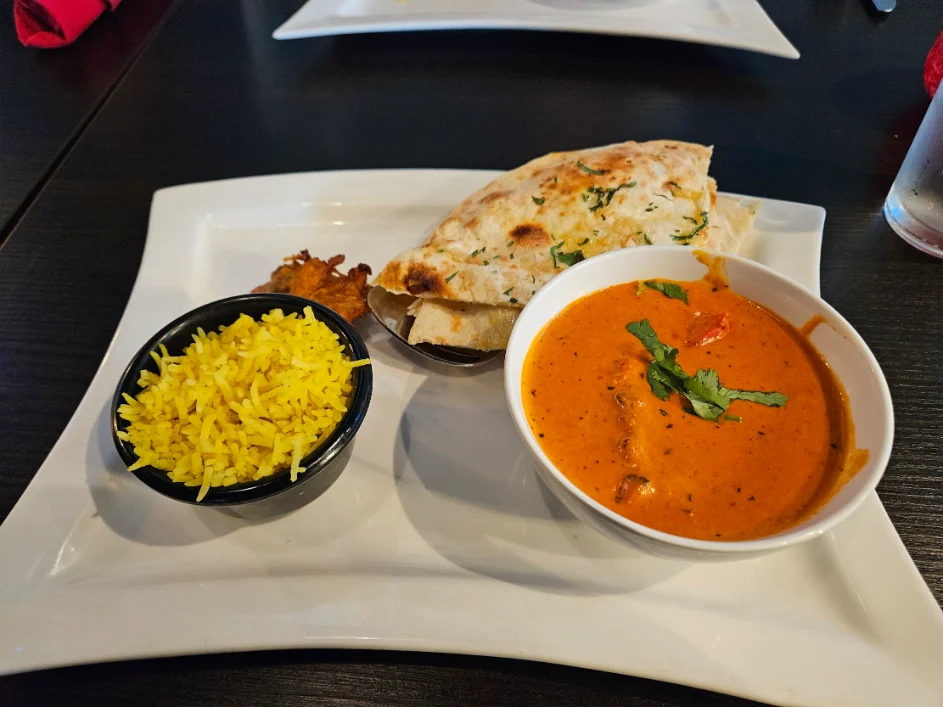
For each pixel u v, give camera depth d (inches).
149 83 18.7
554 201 11.9
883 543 8.9
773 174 15.4
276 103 17.9
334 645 8.4
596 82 18.1
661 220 11.5
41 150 16.8
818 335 9.6
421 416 11.2
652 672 8.0
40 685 8.6
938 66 16.2
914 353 11.9
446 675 8.6
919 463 10.3
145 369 10.1
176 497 8.8
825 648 8.2
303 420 9.5
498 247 11.7
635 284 10.6
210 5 21.6
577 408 9.4
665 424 9.0
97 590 9.1
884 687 7.8
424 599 8.7
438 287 11.4
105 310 13.2
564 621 8.5
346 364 10.1
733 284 10.4
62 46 19.9
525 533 9.7
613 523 7.7
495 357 11.8
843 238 13.9
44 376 12.1
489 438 10.9
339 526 9.9
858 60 18.6
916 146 13.5
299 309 10.8
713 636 8.3
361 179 14.3
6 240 14.6
